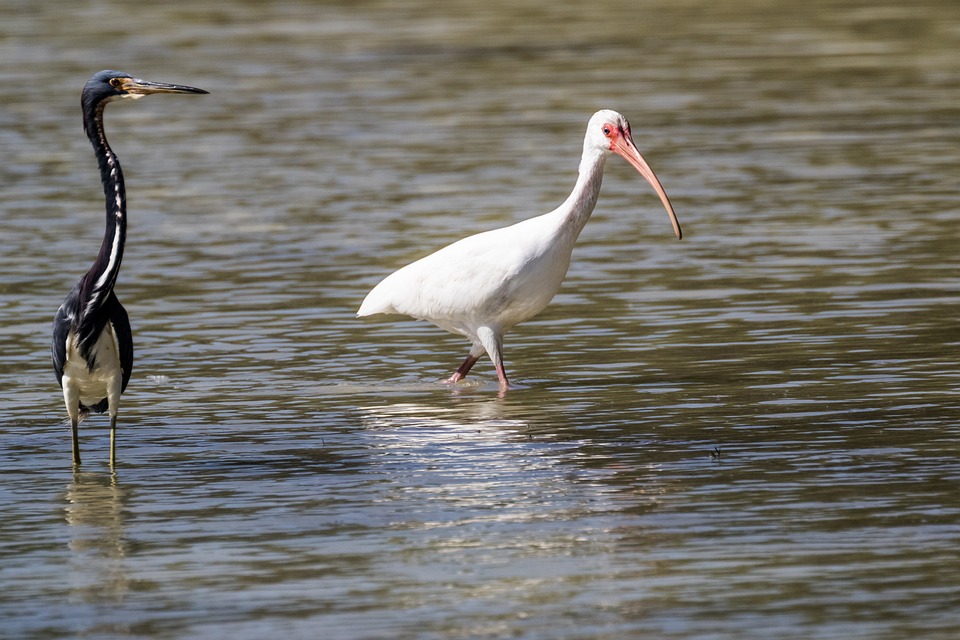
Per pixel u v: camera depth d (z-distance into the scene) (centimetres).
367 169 2425
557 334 1541
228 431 1235
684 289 1697
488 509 1016
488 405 1300
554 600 849
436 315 1370
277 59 3609
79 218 2119
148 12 4419
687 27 3975
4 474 1127
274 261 1869
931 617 815
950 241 1875
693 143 2583
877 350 1428
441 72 3384
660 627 810
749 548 924
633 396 1310
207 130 2803
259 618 835
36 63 3556
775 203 2130
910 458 1103
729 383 1338
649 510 1003
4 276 1800
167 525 1000
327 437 1212
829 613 823
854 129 2658
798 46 3619
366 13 4369
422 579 887
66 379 1119
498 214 2080
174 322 1606
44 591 885
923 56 3425
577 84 3188
